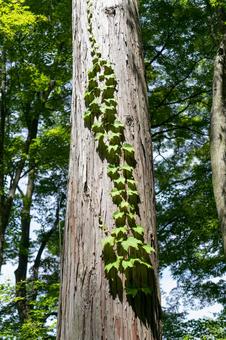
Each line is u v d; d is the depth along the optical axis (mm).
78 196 2758
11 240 13141
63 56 10734
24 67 9984
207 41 10984
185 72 11656
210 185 11789
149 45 11820
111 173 2709
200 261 12148
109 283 2385
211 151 7406
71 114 3229
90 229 2588
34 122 11461
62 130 10344
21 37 10156
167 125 12172
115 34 3338
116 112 2947
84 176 2787
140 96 3166
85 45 3342
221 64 8102
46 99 11234
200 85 11742
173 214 12453
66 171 13641
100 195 2670
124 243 2420
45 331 7352
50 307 7617
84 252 2539
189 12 10852
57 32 10695
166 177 13555
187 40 11391
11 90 10445
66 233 2750
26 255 12641
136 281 2387
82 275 2477
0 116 10594
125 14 3512
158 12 11336
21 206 13766
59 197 15078
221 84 7855
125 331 2262
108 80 3061
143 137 2982
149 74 12133
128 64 3230
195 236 11961
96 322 2309
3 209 9906
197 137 13156
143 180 2785
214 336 7621
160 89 12055
